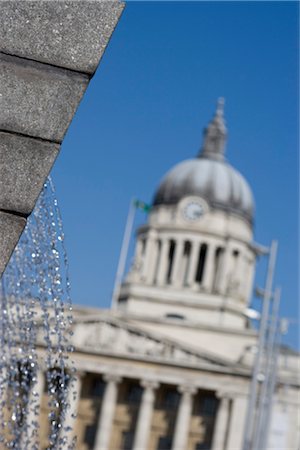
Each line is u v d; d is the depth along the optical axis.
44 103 11.50
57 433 21.70
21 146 11.51
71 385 21.86
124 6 11.59
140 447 143.75
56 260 18.59
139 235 182.62
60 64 11.50
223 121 196.12
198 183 184.00
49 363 21.97
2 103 11.46
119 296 175.25
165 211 182.62
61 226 17.95
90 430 145.62
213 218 181.12
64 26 11.51
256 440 98.50
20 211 11.53
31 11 11.46
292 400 141.50
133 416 147.25
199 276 179.00
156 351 146.25
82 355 145.25
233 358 152.88
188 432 147.62
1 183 11.49
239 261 180.00
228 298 173.50
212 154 192.50
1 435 24.70
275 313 102.94
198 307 172.75
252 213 186.38
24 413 25.41
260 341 95.69
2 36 11.43
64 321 20.36
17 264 23.14
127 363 145.62
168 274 178.38
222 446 143.50
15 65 11.48
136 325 148.00
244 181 188.88
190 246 179.12
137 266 177.88
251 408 93.69
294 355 147.38
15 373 25.98
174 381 145.00
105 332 146.62
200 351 145.75
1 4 11.41
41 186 11.54
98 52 11.53
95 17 11.53
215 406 148.38
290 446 139.62
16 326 26.31
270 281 97.62
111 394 144.50
